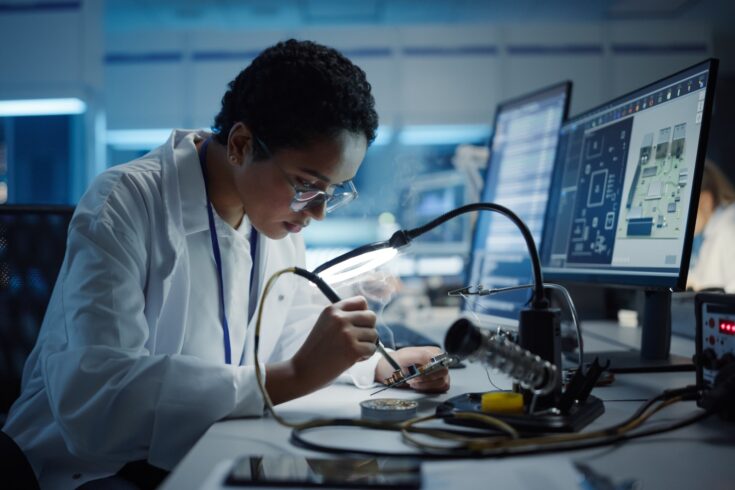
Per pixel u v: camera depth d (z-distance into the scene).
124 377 0.80
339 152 0.89
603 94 5.82
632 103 1.13
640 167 1.08
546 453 0.61
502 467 0.57
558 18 6.11
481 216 1.76
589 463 0.58
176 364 0.81
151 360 0.82
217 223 1.11
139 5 5.69
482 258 1.71
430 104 5.73
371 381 0.99
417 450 0.61
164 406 0.78
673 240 0.97
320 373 0.83
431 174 5.28
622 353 1.26
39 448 0.92
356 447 0.63
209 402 0.78
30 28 5.21
